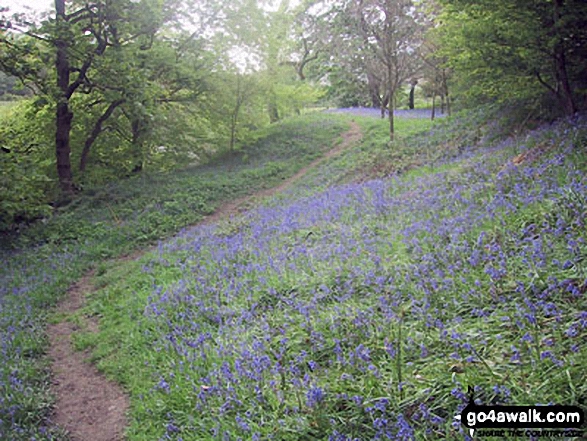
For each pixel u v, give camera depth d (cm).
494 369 415
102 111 2353
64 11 1998
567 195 668
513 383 386
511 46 1219
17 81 1944
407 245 775
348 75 2777
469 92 1605
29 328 946
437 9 2036
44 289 1162
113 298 1082
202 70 2448
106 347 828
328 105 4981
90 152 2400
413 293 615
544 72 1312
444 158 1578
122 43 2091
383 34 2072
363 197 1236
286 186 2120
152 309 893
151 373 679
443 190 1035
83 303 1110
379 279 659
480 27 1224
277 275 848
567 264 527
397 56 2186
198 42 2400
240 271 950
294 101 2970
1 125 2253
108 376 736
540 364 397
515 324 475
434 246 726
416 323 538
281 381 512
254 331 670
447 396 404
